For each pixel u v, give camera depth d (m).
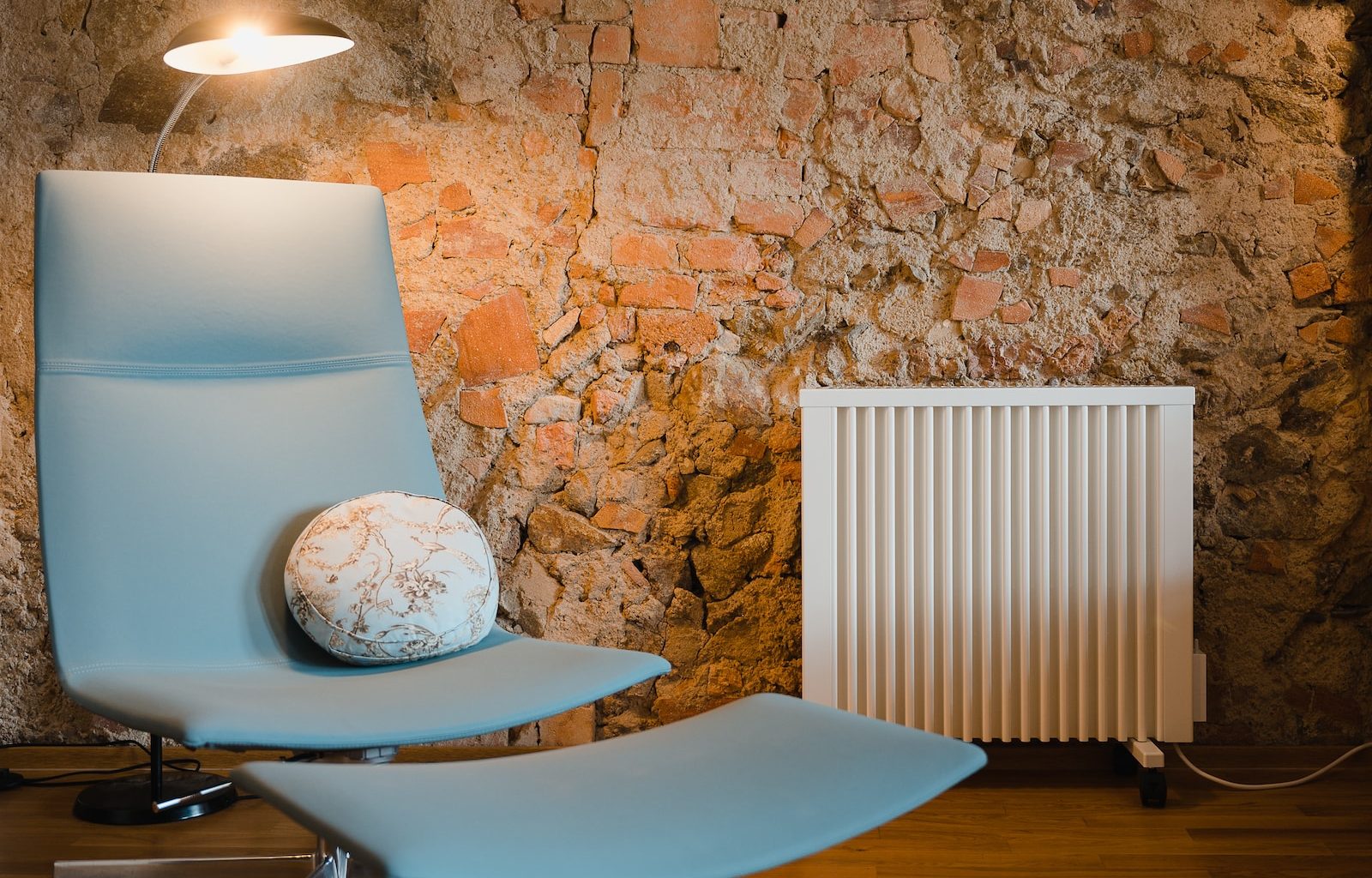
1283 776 2.20
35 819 1.98
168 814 1.98
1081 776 2.22
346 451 1.71
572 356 2.31
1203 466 2.28
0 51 2.27
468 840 0.86
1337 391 2.26
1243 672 2.28
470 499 2.32
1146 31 2.26
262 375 1.71
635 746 1.11
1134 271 2.28
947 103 2.28
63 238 1.59
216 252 1.69
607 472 2.32
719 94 2.29
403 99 2.30
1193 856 1.84
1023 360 2.29
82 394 1.54
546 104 2.30
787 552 2.30
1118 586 2.13
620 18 2.29
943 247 2.29
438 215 2.30
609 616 2.32
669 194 2.30
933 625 2.14
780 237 2.30
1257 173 2.26
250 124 2.29
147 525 1.52
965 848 1.88
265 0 2.29
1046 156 2.28
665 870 0.87
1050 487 2.14
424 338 2.31
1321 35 2.24
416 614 1.51
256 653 1.53
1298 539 2.27
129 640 1.43
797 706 1.19
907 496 2.13
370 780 0.97
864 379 2.30
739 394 2.30
